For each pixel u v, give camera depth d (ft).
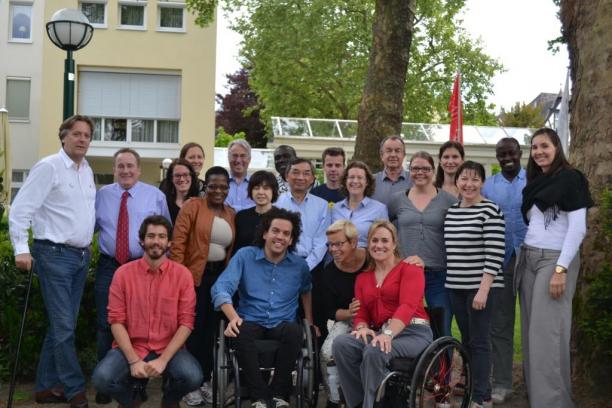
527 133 89.81
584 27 19.38
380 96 34.55
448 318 19.66
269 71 98.84
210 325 19.86
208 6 55.47
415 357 16.28
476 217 18.62
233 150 23.17
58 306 18.03
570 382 17.39
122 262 19.29
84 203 18.45
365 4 92.68
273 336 17.34
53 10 72.59
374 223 17.62
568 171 17.04
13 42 80.48
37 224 18.21
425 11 93.20
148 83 74.23
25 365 21.27
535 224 17.57
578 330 18.90
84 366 22.07
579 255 17.85
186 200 21.27
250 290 17.83
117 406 18.52
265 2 92.99
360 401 16.79
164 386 17.72
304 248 20.06
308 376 16.35
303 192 20.65
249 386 16.17
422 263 17.63
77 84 73.15
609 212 17.51
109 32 73.36
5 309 21.09
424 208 19.88
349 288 18.63
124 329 16.67
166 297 16.90
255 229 19.57
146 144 74.43
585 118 19.33
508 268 20.20
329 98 102.63
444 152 21.57
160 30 73.92
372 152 34.58
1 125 38.40
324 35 92.38
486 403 18.85
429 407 16.99
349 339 16.69
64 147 18.30
